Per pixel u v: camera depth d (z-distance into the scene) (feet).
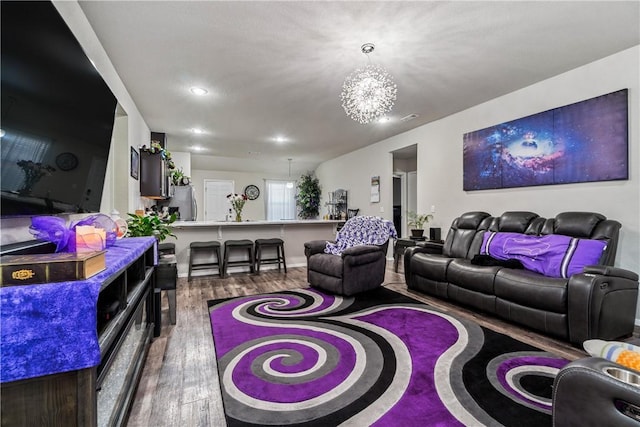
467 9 6.95
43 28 3.96
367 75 9.63
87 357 2.88
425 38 8.11
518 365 6.57
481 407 5.16
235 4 6.72
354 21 7.36
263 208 31.24
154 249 7.75
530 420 4.84
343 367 6.51
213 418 4.95
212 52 8.77
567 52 8.95
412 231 15.99
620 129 8.93
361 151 22.36
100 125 5.91
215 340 7.89
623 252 9.01
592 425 2.89
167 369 6.47
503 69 9.98
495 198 12.76
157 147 13.98
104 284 3.32
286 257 17.83
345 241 13.61
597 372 2.90
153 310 8.11
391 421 4.83
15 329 2.66
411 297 11.75
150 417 4.96
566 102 10.24
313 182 30.09
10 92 3.41
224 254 15.34
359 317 9.55
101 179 6.11
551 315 7.82
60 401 2.91
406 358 6.90
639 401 2.57
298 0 6.59
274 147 22.07
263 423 4.83
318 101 12.64
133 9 6.86
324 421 4.85
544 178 10.80
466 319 9.35
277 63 9.43
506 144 12.07
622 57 8.93
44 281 2.89
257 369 6.45
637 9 6.98
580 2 6.74
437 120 15.49
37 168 4.01
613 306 7.41
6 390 2.80
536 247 9.59
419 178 16.78
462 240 12.26
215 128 16.80
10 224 4.15
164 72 9.97
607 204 9.37
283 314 9.87
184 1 6.63
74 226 4.28
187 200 19.58
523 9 6.97
